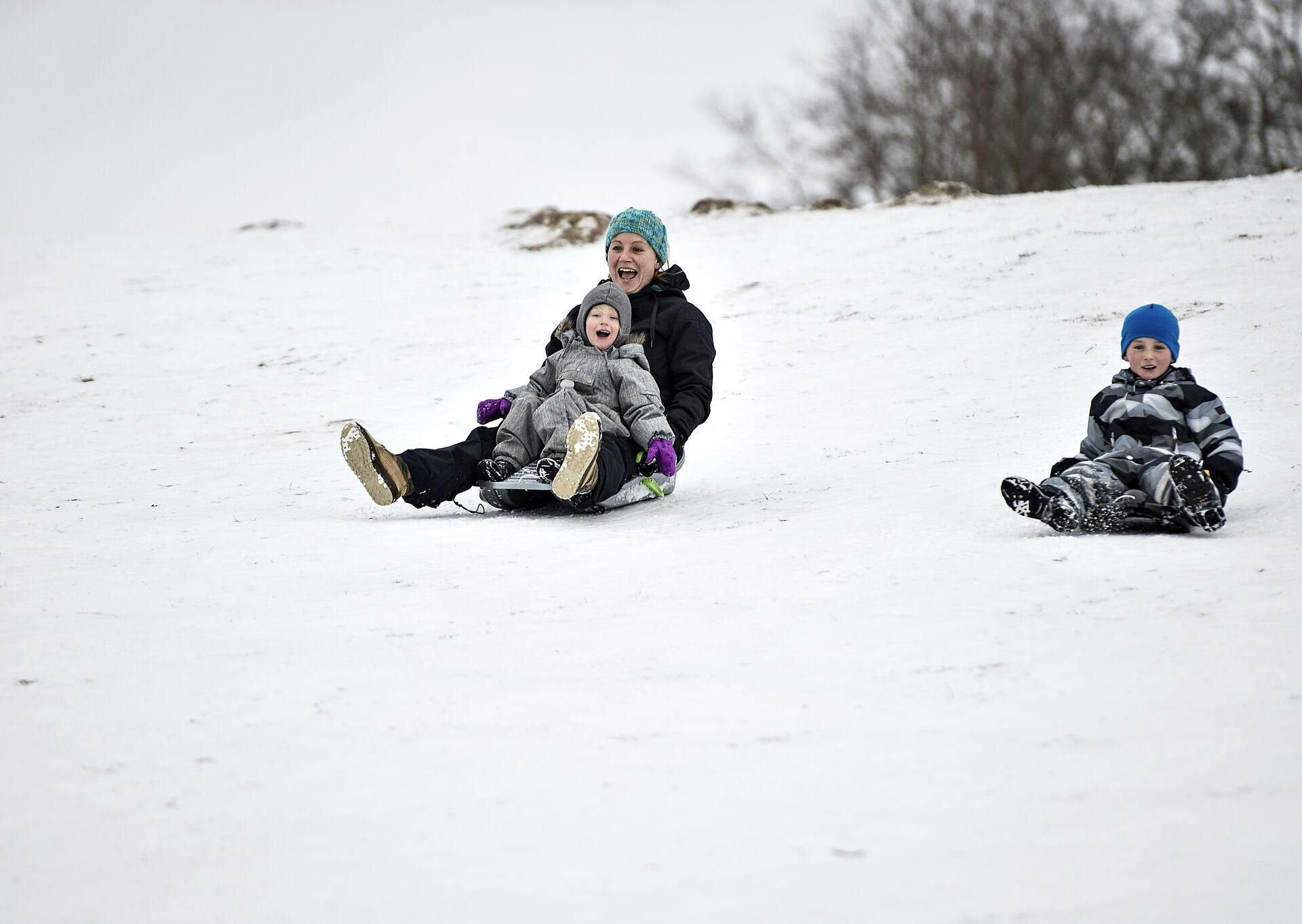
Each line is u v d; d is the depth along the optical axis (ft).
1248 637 32.96
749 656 34.12
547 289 180.96
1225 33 450.71
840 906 19.85
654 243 68.85
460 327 154.40
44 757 27.66
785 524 54.54
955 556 45.29
